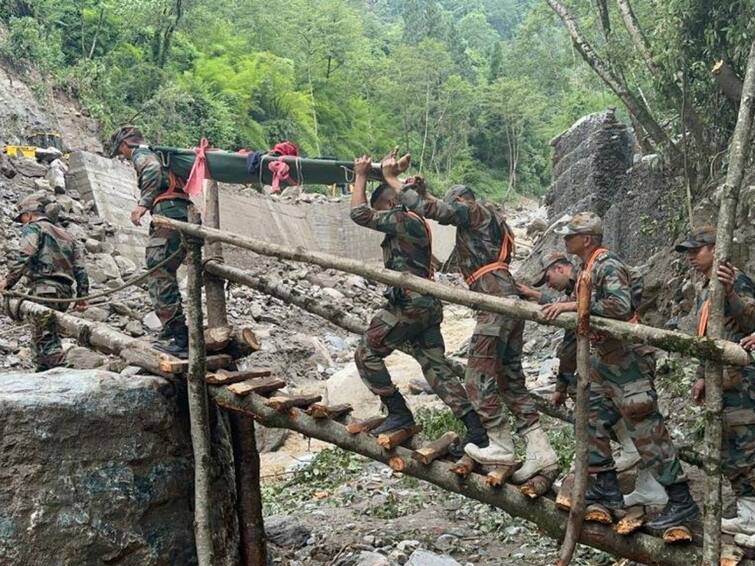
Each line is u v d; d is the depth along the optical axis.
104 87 29.03
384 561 6.27
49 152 21.52
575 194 15.73
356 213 4.97
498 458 4.58
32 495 4.76
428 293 4.54
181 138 30.30
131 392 5.29
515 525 7.11
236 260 19.91
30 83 25.55
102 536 4.96
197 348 5.45
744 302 4.23
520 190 57.34
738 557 4.00
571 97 36.81
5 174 19.41
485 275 4.66
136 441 5.26
